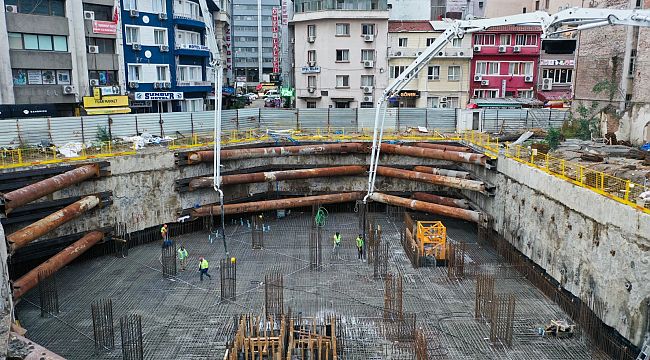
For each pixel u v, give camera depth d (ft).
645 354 59.41
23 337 58.90
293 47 207.82
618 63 123.65
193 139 124.57
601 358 64.75
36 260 94.22
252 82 451.12
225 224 123.54
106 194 102.32
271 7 437.99
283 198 134.41
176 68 164.45
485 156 110.93
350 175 135.33
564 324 70.33
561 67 195.21
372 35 184.03
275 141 135.23
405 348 66.95
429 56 103.60
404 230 110.52
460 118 152.46
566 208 79.71
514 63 188.96
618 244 66.59
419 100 189.98
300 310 77.25
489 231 107.86
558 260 81.56
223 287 81.46
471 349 66.95
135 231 108.99
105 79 149.18
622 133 120.06
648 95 112.37
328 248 105.60
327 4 183.11
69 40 139.33
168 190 114.11
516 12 219.41
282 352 61.57
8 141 106.93
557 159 94.27
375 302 80.23
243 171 127.85
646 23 68.23
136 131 126.00
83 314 77.05
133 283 88.53
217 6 211.20
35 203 92.48
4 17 125.49
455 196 130.93
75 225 98.78
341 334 68.18
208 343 68.90
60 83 139.64
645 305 61.52
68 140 115.24
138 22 152.87
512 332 68.39
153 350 67.10
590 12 73.46
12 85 128.26
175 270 90.94
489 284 75.05
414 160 134.10
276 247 106.42
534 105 178.60
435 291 83.92
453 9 223.92
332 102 190.70
